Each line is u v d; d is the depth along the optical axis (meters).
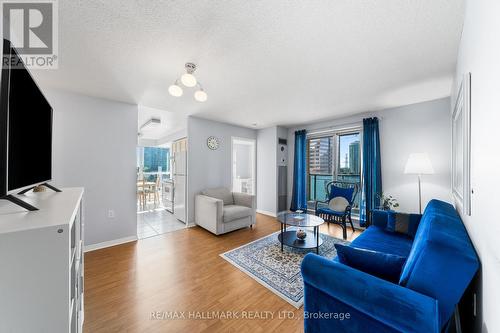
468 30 1.25
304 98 2.97
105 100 2.97
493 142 0.77
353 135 4.10
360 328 1.04
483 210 0.92
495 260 0.74
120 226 3.09
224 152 4.60
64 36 1.56
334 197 3.75
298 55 1.84
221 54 1.82
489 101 0.82
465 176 1.29
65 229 0.66
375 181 3.56
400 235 2.32
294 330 1.47
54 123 2.60
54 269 0.65
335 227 3.84
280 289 1.93
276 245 2.99
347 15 1.35
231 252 2.74
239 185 6.52
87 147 2.83
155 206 5.83
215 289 1.94
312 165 4.85
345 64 1.99
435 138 3.00
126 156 3.15
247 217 3.78
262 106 3.36
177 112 3.75
